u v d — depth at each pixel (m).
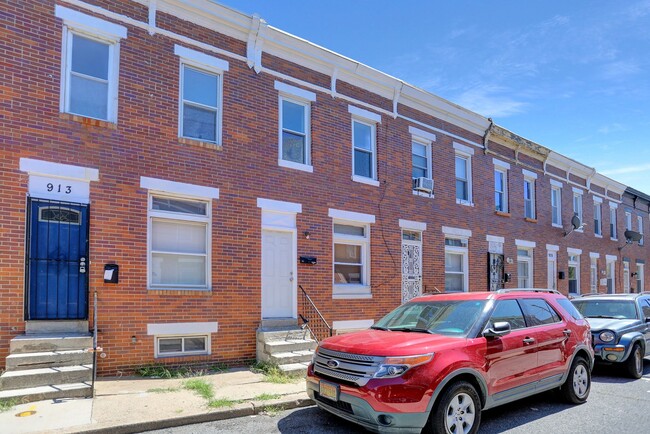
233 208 9.68
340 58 11.70
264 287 10.08
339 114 11.82
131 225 8.45
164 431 5.78
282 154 10.77
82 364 7.26
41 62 7.83
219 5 9.61
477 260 15.21
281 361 8.74
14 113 7.54
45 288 7.59
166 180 8.88
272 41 10.54
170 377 8.13
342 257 11.79
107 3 8.52
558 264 19.11
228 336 9.30
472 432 5.43
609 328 9.21
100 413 6.01
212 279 9.24
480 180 15.74
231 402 6.64
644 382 8.84
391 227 12.70
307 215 10.85
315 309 10.42
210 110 9.73
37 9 7.85
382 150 12.73
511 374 6.05
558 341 6.88
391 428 5.02
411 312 6.91
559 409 6.92
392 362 5.18
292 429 5.90
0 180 7.35
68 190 7.92
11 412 5.98
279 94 10.73
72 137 8.01
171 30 9.22
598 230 22.55
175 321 8.73
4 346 7.20
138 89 8.73
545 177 18.92
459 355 5.48
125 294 8.27
